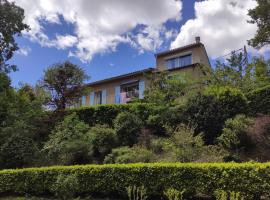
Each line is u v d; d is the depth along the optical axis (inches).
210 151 507.2
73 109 785.6
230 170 353.4
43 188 451.5
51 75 806.5
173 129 622.5
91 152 607.2
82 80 831.1
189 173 375.6
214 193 354.3
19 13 916.0
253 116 622.8
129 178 406.9
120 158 525.0
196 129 601.9
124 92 1201.4
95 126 698.8
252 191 336.8
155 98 751.7
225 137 532.4
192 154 496.4
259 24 832.9
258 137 529.3
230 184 348.2
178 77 825.5
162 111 689.0
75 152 581.9
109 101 1235.9
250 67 879.1
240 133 534.9
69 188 423.8
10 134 612.1
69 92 800.3
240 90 685.3
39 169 464.4
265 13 808.3
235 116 579.8
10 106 712.4
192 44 1165.7
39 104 732.7
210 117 598.9
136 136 632.4
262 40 828.6
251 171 343.0
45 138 677.3
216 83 821.2
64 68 815.7
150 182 393.4
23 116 684.1
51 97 791.7
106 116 760.3
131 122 649.6
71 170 443.2
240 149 525.3
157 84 810.2
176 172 382.6
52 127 704.4
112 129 666.2
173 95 755.4
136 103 760.3
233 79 837.8
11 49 914.1
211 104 614.2
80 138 620.7
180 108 668.7
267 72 898.1
